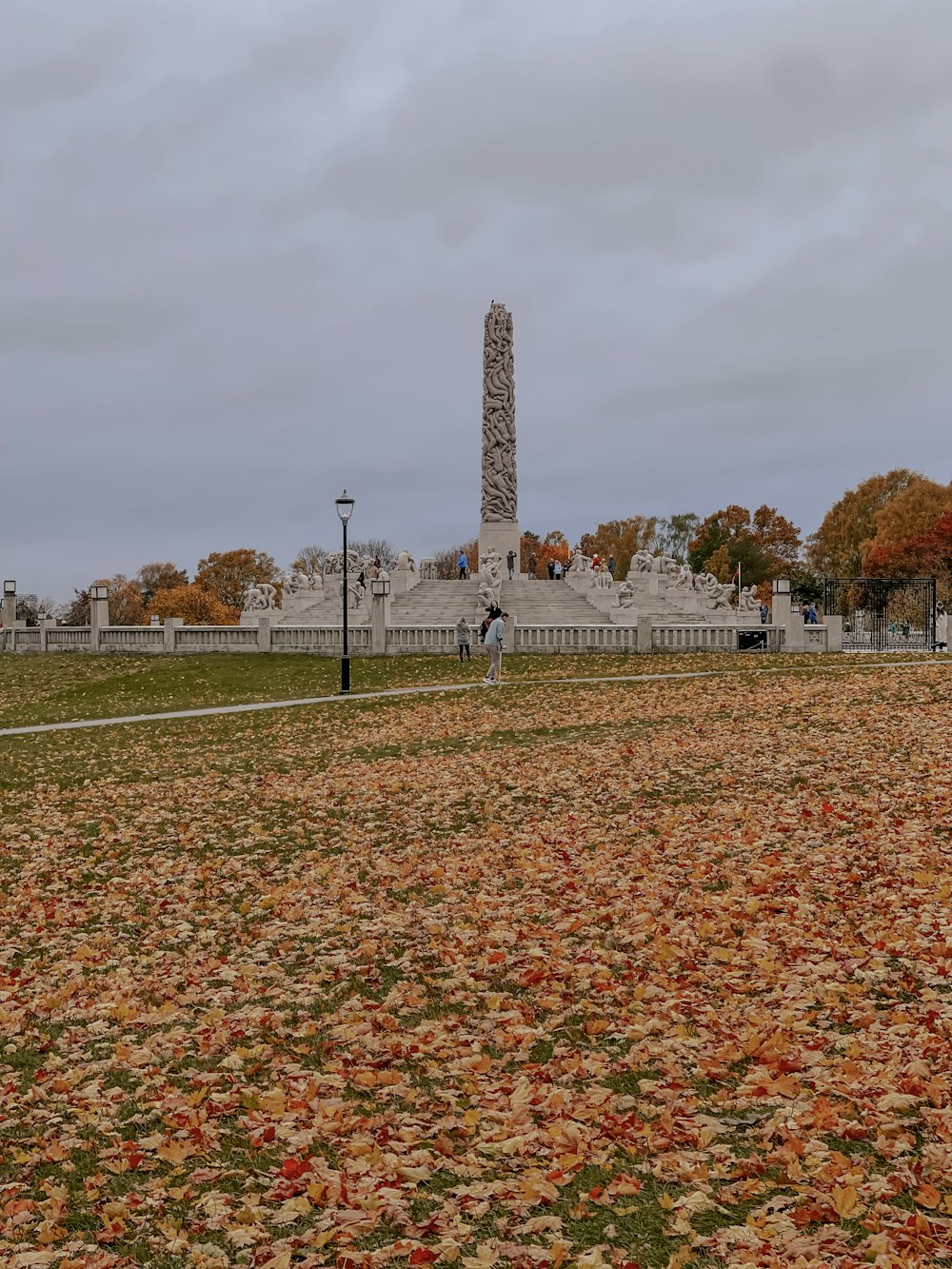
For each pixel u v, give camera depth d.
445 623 62.69
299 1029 10.64
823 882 13.40
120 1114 9.16
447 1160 7.90
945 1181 6.96
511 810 18.66
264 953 12.92
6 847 18.69
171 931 14.00
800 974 10.66
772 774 19.09
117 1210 7.55
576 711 30.34
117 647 53.34
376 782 21.77
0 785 24.23
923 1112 7.75
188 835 18.72
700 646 47.34
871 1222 6.54
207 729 31.12
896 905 12.24
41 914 15.00
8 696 42.12
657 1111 8.30
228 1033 10.59
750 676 36.06
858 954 10.92
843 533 126.81
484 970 11.71
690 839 15.83
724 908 12.86
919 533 109.81
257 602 67.75
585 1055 9.45
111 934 14.04
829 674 34.94
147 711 36.56
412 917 13.67
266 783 22.67
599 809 18.12
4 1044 10.74
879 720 23.78
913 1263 6.13
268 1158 8.20
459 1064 9.46
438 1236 7.05
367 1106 8.85
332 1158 8.09
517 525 73.56
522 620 63.16
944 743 20.16
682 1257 6.49
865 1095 8.11
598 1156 7.78
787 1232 6.61
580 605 65.50
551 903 13.76
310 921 13.86
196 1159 8.31
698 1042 9.43
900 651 50.72
